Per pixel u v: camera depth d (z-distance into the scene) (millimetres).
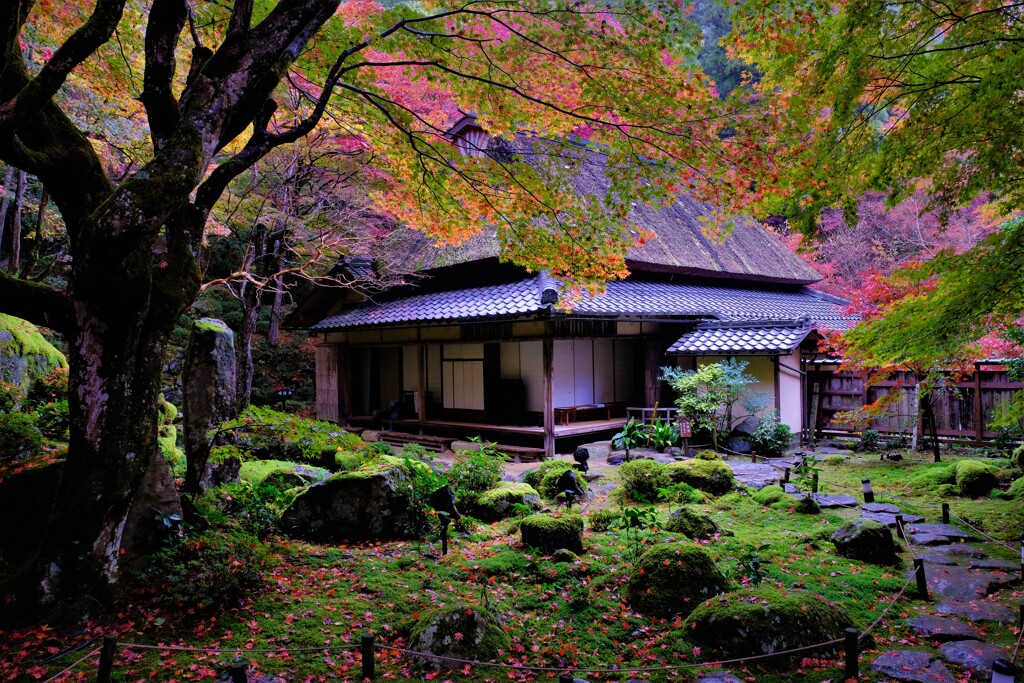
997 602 4578
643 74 5031
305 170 14367
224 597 4223
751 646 3727
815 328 11742
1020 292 4641
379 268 15148
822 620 3930
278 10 4152
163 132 4289
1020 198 4871
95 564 3855
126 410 3828
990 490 7707
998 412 6414
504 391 13164
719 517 7086
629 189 5656
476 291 13383
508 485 8023
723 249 17000
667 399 13812
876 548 5457
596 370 13477
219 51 3977
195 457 5523
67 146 3889
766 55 5094
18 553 4371
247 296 14828
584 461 9570
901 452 10922
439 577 4996
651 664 3699
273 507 6465
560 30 5020
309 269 15391
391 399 16344
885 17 4352
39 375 8344
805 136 5156
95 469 3771
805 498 7293
